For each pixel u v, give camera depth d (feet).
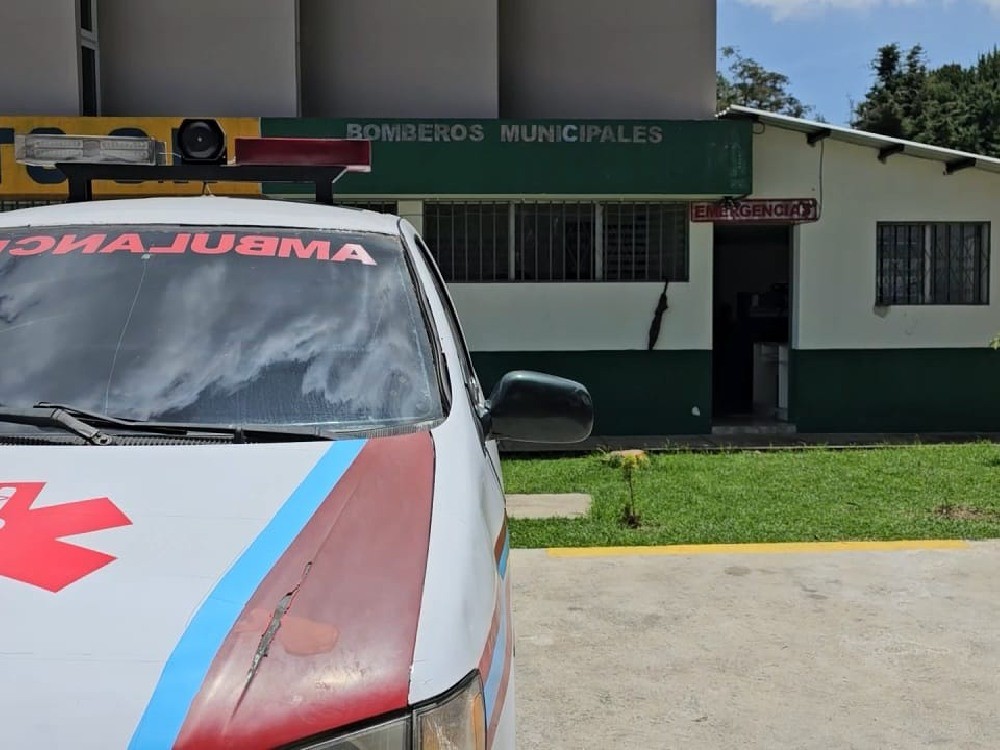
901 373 38.34
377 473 6.62
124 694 4.47
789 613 16.42
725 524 22.53
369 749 4.61
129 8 35.55
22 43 34.60
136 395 7.61
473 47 36.63
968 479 27.94
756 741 11.86
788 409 38.93
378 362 8.13
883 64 153.28
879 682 13.57
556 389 8.96
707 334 37.11
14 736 4.29
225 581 5.25
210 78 35.78
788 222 37.47
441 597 5.44
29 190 31.89
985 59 146.41
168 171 10.93
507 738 6.06
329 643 4.91
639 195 34.27
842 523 22.63
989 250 38.22
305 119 33.12
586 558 19.85
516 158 33.68
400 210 35.78
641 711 12.69
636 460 25.40
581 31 37.83
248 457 6.77
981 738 11.94
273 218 9.68
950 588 17.76
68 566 5.30
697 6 37.70
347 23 36.60
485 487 7.37
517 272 36.60
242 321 8.32
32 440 7.04
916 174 37.58
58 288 8.51
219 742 4.35
